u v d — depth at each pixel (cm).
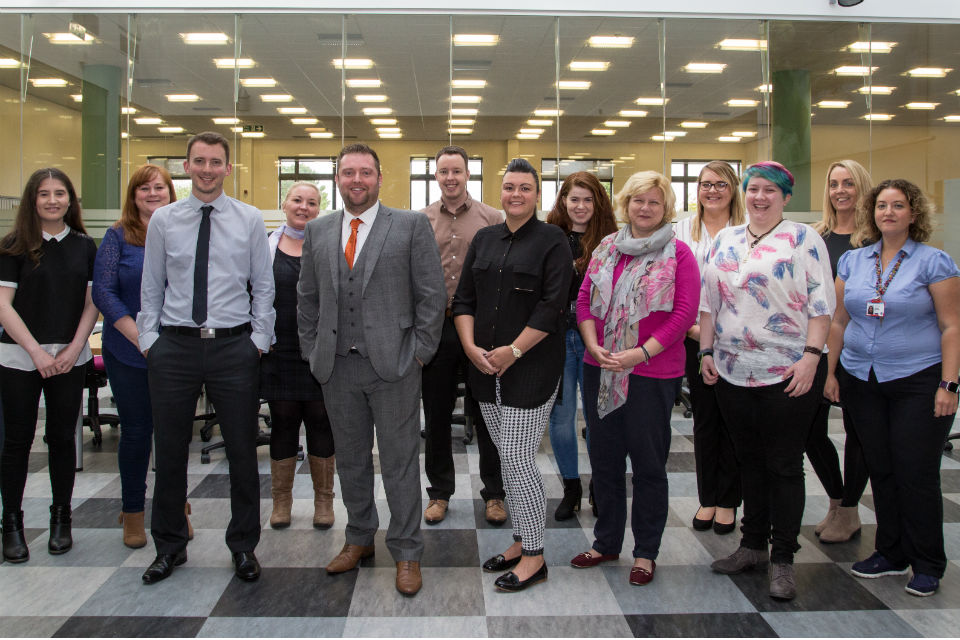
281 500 293
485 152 855
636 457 235
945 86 825
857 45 812
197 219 238
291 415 289
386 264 233
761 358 228
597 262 247
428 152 861
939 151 839
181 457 240
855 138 831
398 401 234
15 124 824
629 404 234
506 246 239
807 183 835
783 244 228
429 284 238
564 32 794
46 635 199
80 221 270
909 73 820
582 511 311
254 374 243
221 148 237
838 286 259
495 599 224
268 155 862
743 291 232
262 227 249
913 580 229
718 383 245
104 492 337
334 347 233
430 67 820
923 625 206
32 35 803
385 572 245
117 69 825
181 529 246
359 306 234
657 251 232
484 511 312
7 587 231
